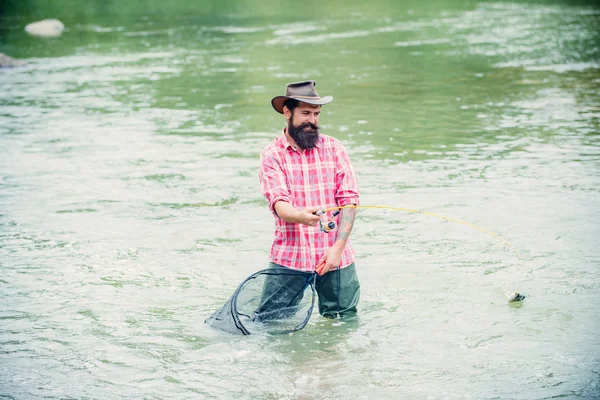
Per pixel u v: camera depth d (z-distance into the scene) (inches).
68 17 1740.9
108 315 283.9
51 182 476.1
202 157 530.9
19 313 285.7
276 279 273.7
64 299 299.0
